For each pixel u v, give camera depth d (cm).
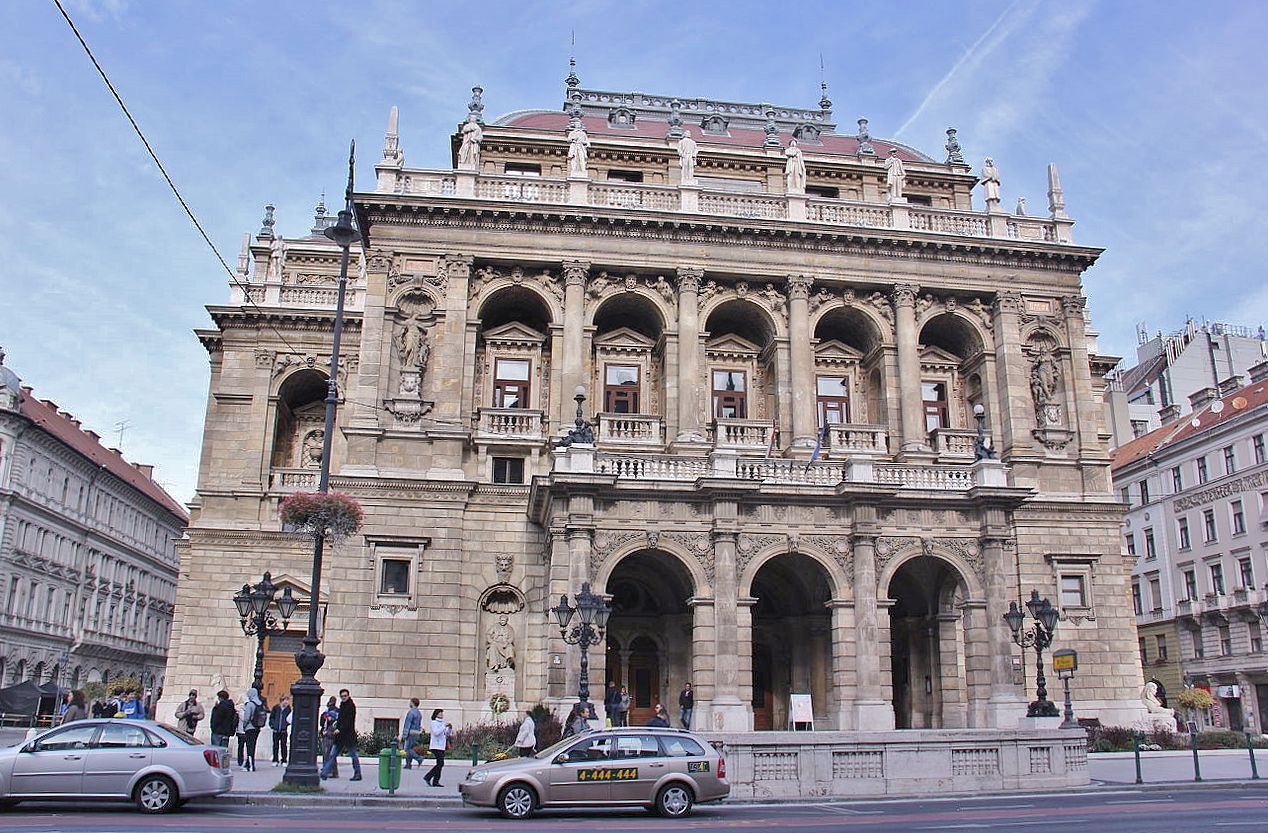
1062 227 4947
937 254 4809
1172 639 8025
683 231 4638
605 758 2159
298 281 6059
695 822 1997
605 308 4747
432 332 4422
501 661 4109
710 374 4853
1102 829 1820
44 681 7494
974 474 4047
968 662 3906
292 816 2038
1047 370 4791
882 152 5722
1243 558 7350
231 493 4950
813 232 4681
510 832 1789
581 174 4672
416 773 3092
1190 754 4003
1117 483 8894
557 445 4225
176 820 1894
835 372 4916
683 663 4284
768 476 3934
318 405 5525
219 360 5256
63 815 1962
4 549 6888
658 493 3816
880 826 1884
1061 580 4494
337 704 3909
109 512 8744
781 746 2619
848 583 3841
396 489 4150
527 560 4181
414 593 4056
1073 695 4362
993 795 2684
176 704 4675
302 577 4875
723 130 5800
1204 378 9519
